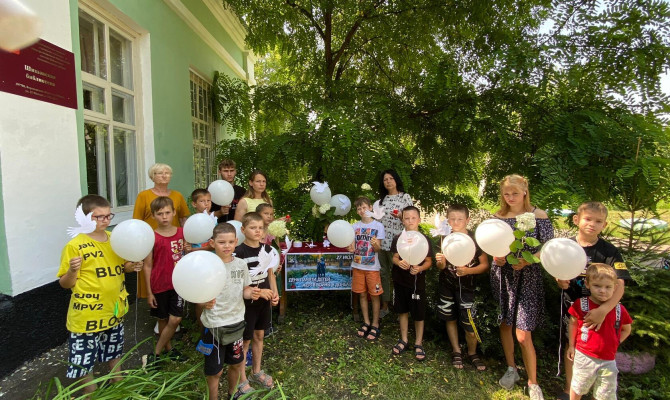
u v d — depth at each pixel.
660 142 3.05
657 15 3.36
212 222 2.83
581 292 2.32
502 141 4.02
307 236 4.36
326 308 3.98
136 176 4.45
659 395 2.42
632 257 2.84
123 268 2.25
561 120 3.57
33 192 2.64
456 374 2.78
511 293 2.53
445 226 2.75
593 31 3.67
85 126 3.56
